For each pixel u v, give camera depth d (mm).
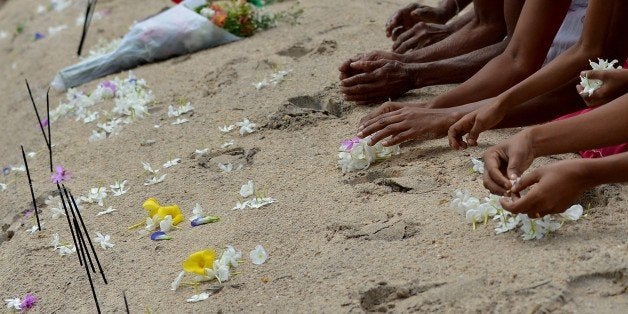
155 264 4043
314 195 4328
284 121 5297
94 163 5480
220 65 6707
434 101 4590
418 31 5789
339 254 3699
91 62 7367
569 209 3514
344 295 3393
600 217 3533
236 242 4043
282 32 7250
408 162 4457
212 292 3691
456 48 5406
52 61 8555
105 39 8648
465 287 3246
